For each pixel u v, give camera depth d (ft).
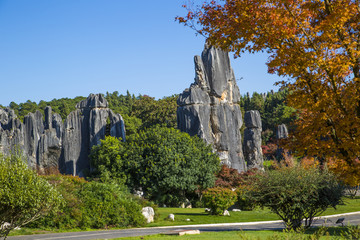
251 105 415.03
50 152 194.70
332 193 66.03
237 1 39.06
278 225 89.15
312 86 39.50
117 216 86.53
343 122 38.04
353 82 39.24
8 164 50.03
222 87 197.26
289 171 69.77
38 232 73.15
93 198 88.12
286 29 38.50
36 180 51.49
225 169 165.07
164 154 143.33
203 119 186.39
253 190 69.00
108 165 150.61
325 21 37.88
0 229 52.03
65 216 80.28
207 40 43.70
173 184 139.64
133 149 149.48
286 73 39.65
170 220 96.73
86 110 201.36
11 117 204.64
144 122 281.74
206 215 106.22
